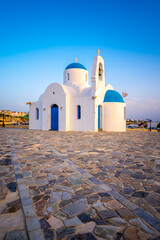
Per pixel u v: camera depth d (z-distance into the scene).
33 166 5.06
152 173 4.53
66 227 2.29
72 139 11.48
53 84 21.69
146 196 3.22
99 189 3.50
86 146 8.53
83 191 3.40
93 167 5.01
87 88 22.11
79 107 20.55
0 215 2.59
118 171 4.67
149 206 2.86
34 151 7.20
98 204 2.90
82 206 2.83
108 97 21.22
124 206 2.85
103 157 6.22
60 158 6.01
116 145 8.92
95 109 19.17
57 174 4.39
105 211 2.69
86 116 19.62
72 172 4.54
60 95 20.91
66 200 3.03
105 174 4.42
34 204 2.88
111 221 2.43
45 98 22.62
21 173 4.45
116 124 20.75
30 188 3.53
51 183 3.80
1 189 3.53
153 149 7.81
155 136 14.12
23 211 2.67
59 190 3.44
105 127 20.98
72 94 21.53
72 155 6.50
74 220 2.45
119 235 2.15
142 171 4.68
